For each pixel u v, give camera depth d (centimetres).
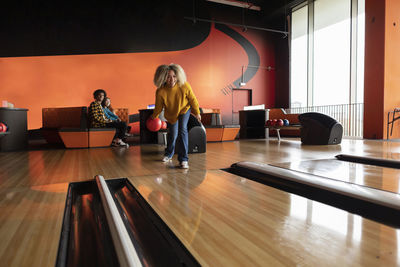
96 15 852
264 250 94
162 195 166
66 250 104
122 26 877
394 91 643
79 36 836
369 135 664
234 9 1022
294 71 1017
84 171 256
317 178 184
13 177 233
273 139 670
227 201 152
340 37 839
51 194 175
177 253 99
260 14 1064
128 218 144
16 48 784
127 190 196
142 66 898
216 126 592
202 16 976
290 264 83
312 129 494
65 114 564
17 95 784
